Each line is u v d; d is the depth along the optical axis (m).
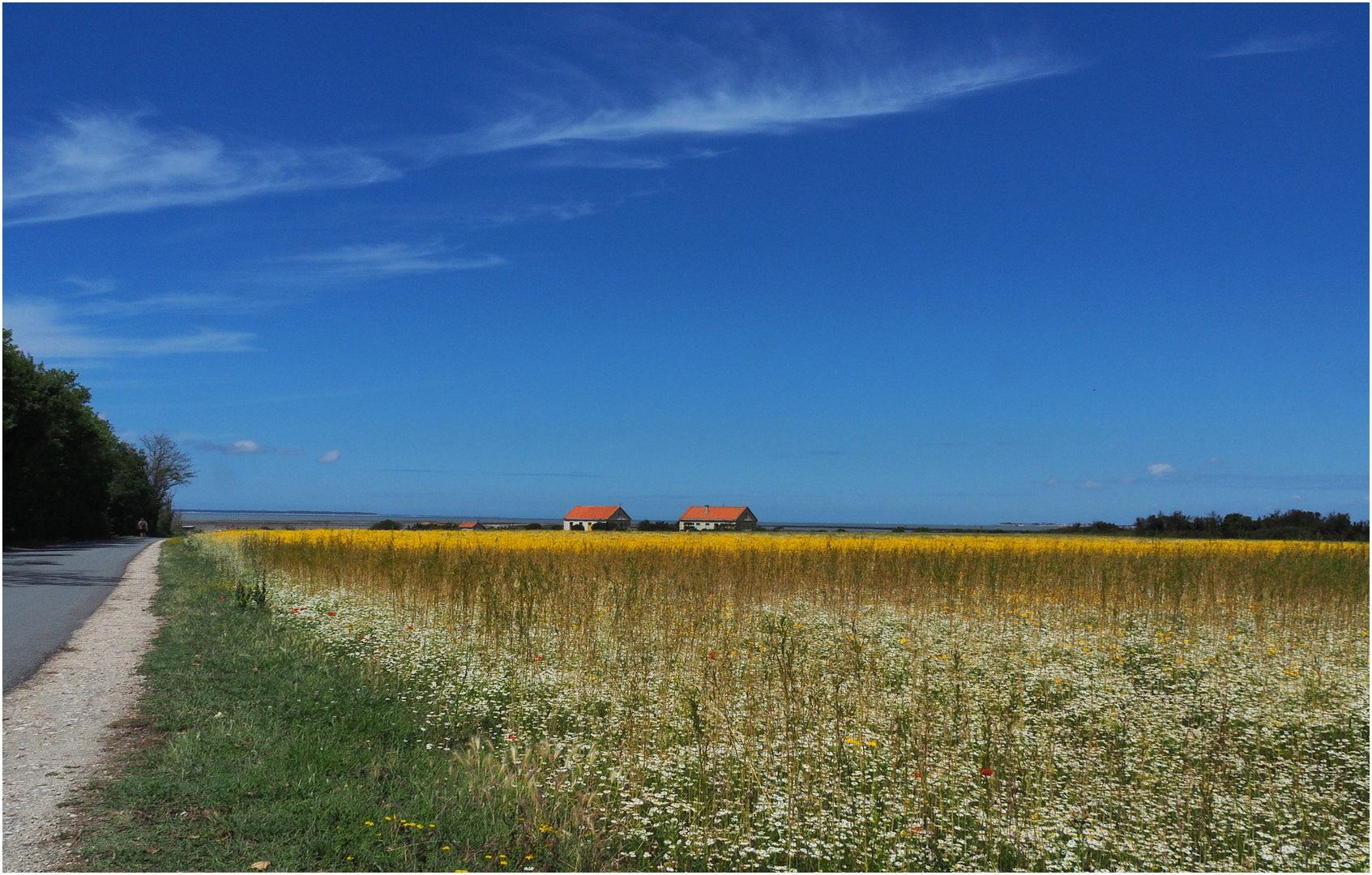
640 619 10.25
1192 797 5.80
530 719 7.12
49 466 46.03
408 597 12.93
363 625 10.97
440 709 7.38
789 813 5.10
